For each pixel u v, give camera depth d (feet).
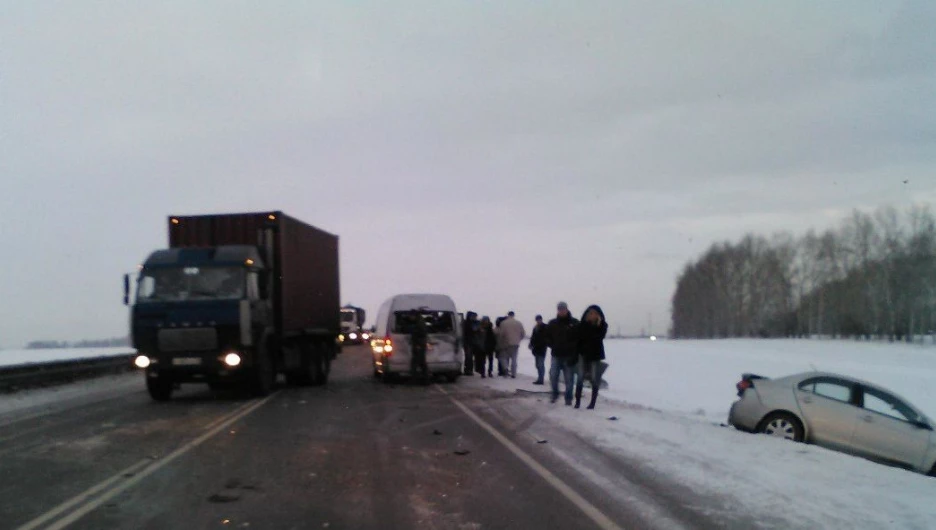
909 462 43.93
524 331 93.81
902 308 253.24
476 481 31.55
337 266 93.61
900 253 256.93
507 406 59.72
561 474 32.89
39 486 30.86
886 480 31.42
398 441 42.14
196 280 63.26
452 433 45.09
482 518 25.77
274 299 71.15
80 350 161.89
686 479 31.71
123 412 56.90
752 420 46.34
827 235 291.79
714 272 340.59
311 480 31.86
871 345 216.54
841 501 27.91
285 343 74.28
